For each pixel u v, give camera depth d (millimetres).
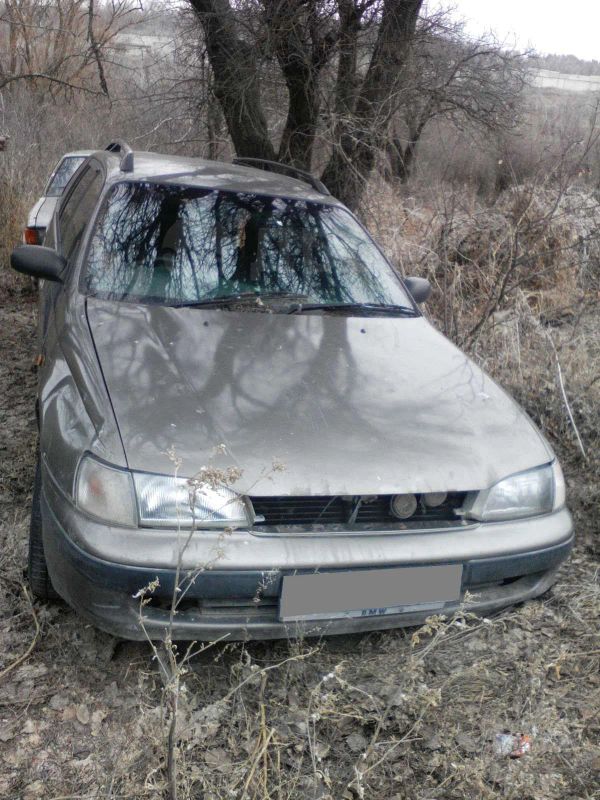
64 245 4047
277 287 3527
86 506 2383
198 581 2311
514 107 7316
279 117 7102
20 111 10617
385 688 2605
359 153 6562
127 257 3426
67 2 13977
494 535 2623
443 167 8242
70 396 2725
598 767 2348
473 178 8992
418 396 2945
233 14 6246
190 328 3115
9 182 7863
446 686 2645
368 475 2479
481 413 2943
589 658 2838
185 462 2387
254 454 2449
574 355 5121
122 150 4375
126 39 13320
